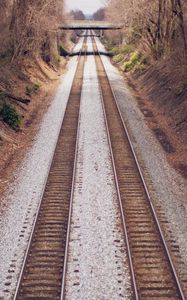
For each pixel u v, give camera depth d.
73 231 14.91
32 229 14.84
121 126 26.80
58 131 25.89
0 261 13.27
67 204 16.84
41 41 48.62
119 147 23.00
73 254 13.64
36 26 42.62
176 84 32.03
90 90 38.88
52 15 49.28
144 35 49.56
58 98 35.88
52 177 19.31
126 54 65.12
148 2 44.94
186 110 27.17
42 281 12.42
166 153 23.06
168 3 39.44
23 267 12.84
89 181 18.84
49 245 14.12
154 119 29.88
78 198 17.30
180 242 14.31
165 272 12.83
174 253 13.70
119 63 64.62
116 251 13.76
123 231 14.85
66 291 12.04
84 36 153.88
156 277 12.60
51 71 52.38
